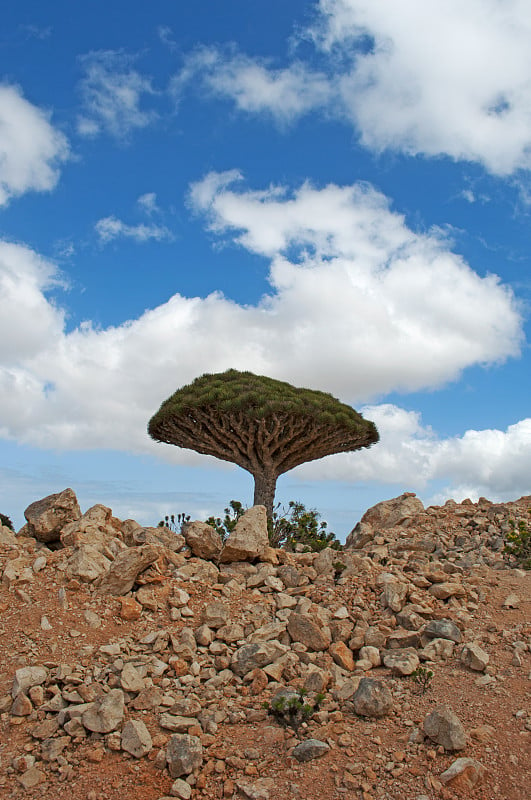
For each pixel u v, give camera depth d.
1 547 9.49
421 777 5.19
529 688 6.47
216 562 9.87
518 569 10.31
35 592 8.05
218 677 6.73
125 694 6.28
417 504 15.95
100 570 8.52
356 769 5.30
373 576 9.27
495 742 5.59
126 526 10.70
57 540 10.28
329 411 18.48
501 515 14.11
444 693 6.50
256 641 7.39
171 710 6.11
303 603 8.26
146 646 7.22
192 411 18.55
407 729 5.85
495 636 7.74
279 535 15.20
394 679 6.82
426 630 7.71
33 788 5.21
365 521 16.22
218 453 19.33
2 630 7.29
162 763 5.43
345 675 6.99
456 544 12.83
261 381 19.73
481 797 4.96
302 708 6.02
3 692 6.35
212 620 7.71
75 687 6.37
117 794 5.12
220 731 5.89
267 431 17.97
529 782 5.10
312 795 5.05
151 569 8.64
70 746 5.65
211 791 5.16
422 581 9.09
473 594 8.92
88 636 7.27
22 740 5.78
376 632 7.65
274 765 5.43
